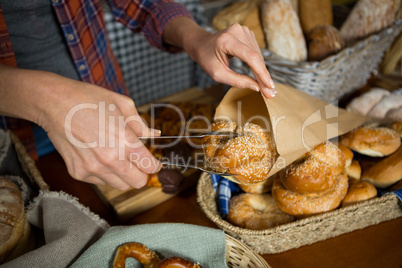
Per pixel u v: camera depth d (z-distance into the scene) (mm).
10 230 682
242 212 851
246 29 815
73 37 1056
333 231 815
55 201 779
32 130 1180
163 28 1094
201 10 2076
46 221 755
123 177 643
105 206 978
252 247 789
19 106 610
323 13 1291
